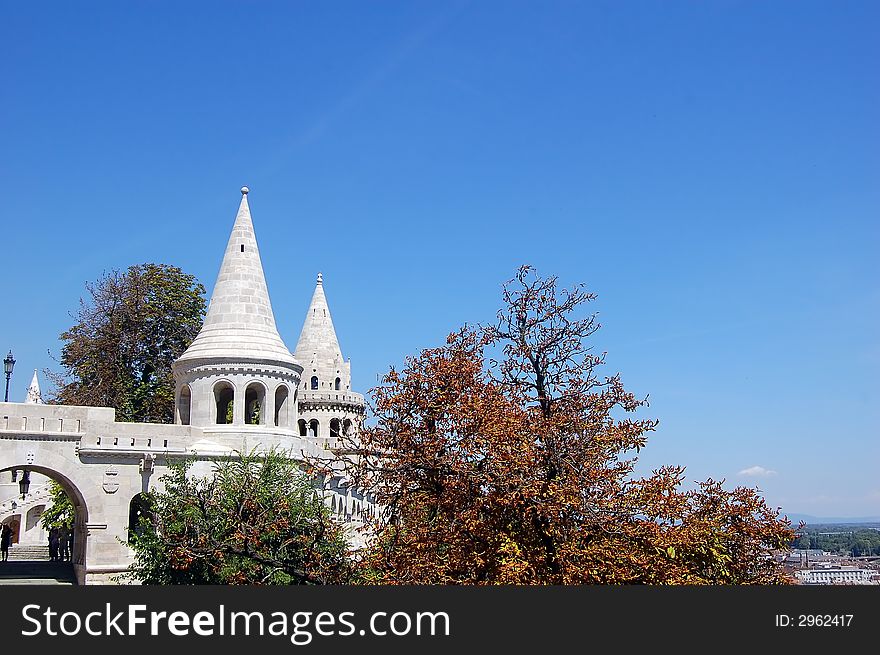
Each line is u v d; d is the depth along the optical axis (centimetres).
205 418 4500
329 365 6794
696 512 2278
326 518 2562
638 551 2053
